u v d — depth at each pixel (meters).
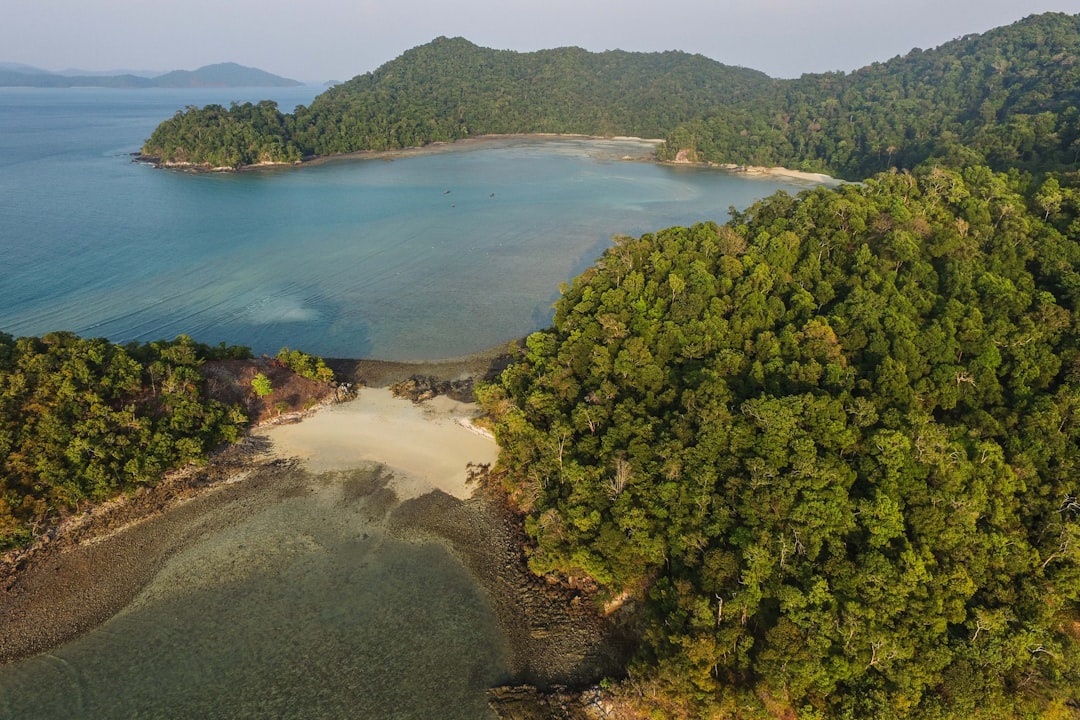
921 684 48.31
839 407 63.50
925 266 90.69
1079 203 101.62
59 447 70.50
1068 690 48.53
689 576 56.47
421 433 86.81
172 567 64.94
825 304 90.75
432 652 56.50
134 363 81.06
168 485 75.56
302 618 59.50
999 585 53.62
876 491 56.03
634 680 52.09
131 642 57.12
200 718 51.00
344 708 51.78
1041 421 65.44
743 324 84.75
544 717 51.00
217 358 93.88
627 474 63.59
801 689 47.91
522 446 73.81
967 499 56.12
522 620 59.62
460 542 68.69
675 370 80.62
